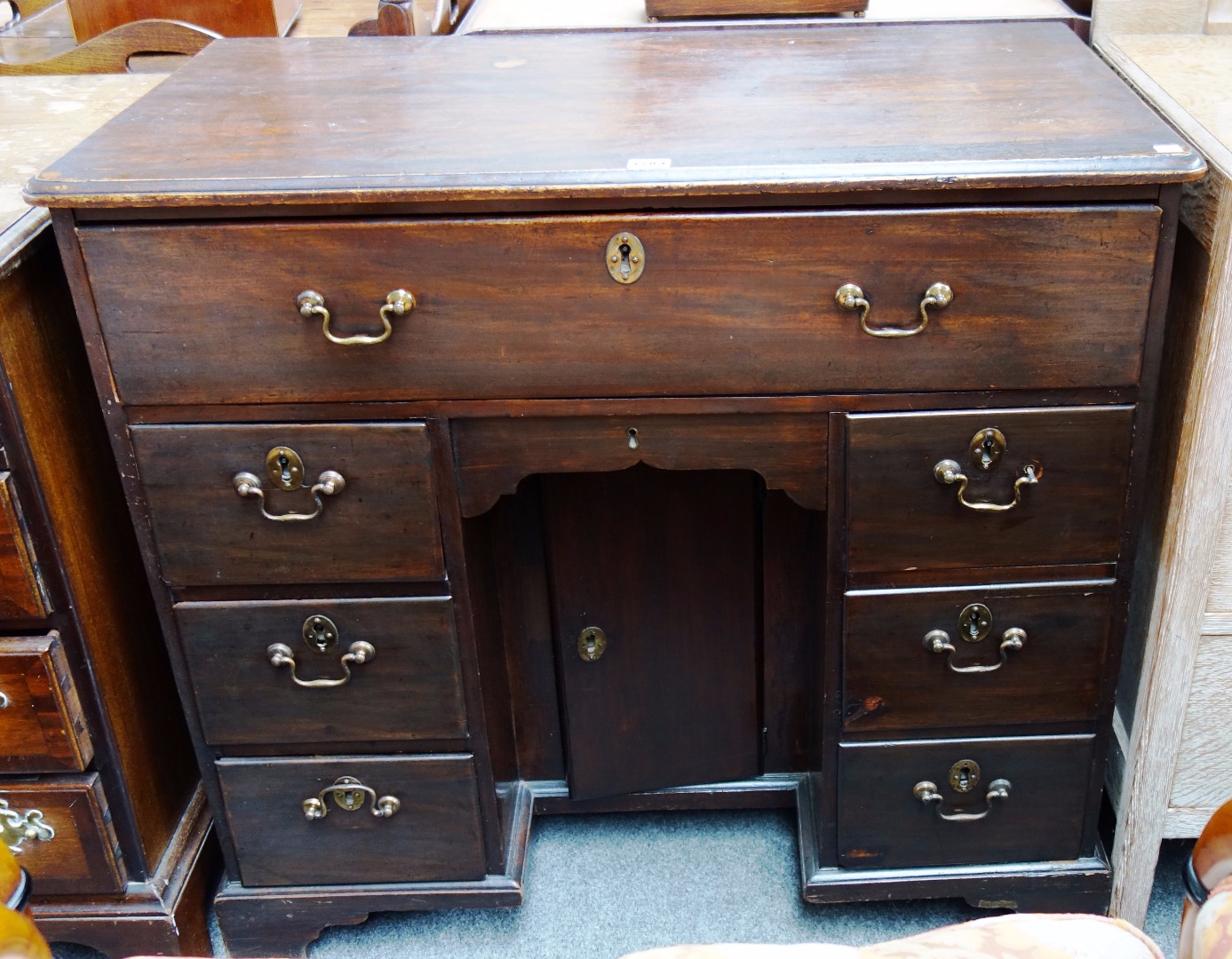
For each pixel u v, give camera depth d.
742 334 1.08
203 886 1.45
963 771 1.30
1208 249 1.10
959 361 1.09
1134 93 1.16
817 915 1.44
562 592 1.39
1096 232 1.03
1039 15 1.47
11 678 1.21
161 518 1.18
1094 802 1.32
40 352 1.16
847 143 1.05
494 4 1.66
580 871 1.52
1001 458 1.14
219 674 1.26
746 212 1.03
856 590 1.21
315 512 1.16
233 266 1.06
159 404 1.13
